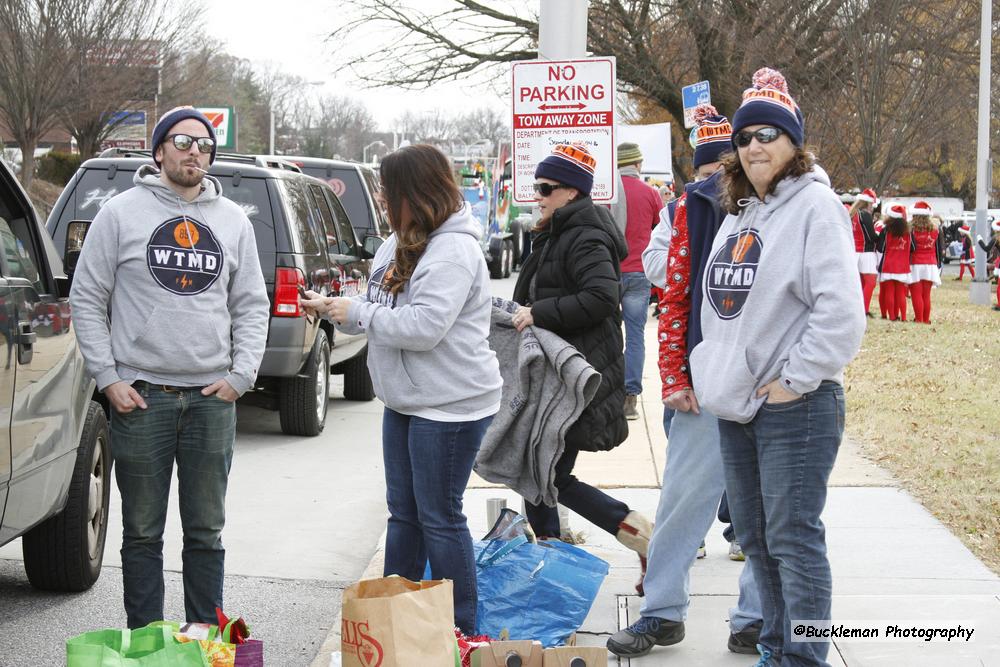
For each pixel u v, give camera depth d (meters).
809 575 3.63
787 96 3.60
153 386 4.11
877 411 10.52
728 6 27.58
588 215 5.02
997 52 27.88
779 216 3.56
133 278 4.08
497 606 4.53
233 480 8.09
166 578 5.77
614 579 5.48
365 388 11.90
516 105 5.89
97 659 2.96
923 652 4.46
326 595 5.63
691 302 4.29
